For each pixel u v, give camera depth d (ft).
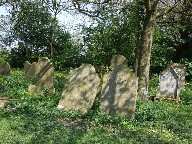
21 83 61.36
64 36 118.62
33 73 72.18
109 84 41.47
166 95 56.44
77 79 43.01
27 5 101.96
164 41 102.68
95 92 42.06
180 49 103.76
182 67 64.03
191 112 45.78
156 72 100.58
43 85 55.67
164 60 99.50
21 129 31.81
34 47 122.01
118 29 90.53
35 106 41.37
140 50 55.06
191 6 67.41
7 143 27.66
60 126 33.24
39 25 122.31
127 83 40.75
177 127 35.68
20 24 122.42
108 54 92.79
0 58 117.80
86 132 31.86
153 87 71.87
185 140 31.09
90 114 38.70
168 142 29.86
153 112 40.60
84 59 103.96
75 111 40.47
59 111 40.01
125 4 77.82
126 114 40.09
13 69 110.63
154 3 54.39
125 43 90.89
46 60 56.18
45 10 119.14
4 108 40.96
